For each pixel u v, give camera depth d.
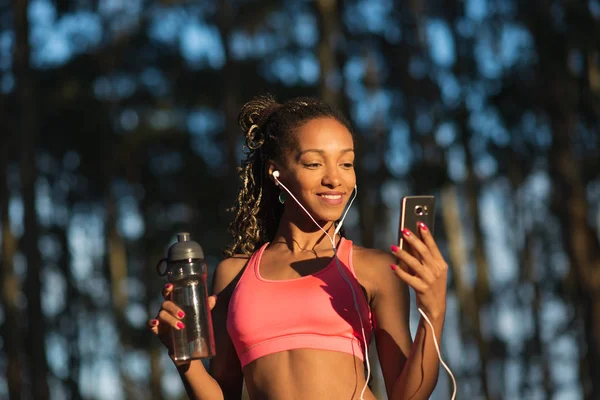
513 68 19.64
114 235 25.41
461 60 21.88
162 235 25.78
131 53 24.78
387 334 3.38
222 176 25.17
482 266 23.45
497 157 21.94
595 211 20.20
